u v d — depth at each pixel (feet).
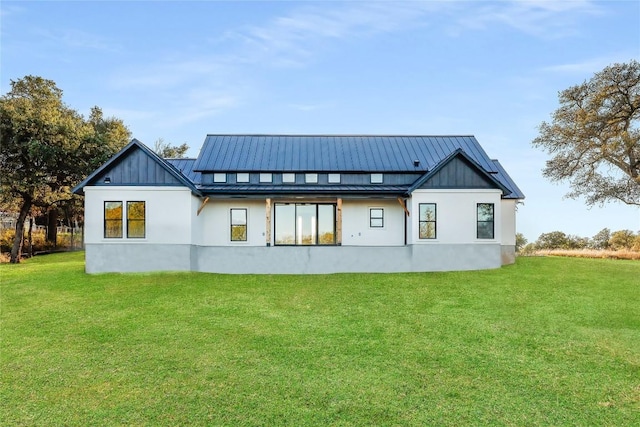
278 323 40.88
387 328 39.52
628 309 45.47
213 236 75.31
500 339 36.65
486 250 69.51
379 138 87.61
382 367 30.86
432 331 38.70
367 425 23.25
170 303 47.67
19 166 95.50
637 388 27.71
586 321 41.52
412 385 28.02
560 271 67.15
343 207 76.89
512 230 77.51
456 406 25.34
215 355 33.01
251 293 52.42
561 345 35.24
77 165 101.91
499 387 27.84
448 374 29.76
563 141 103.65
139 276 62.13
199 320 41.70
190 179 76.54
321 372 29.96
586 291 53.26
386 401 25.88
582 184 101.65
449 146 84.79
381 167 77.61
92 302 48.42
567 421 23.80
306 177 76.69
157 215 65.77
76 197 112.06
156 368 30.66
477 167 69.72
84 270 67.87
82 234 152.05
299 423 23.44
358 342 35.88
